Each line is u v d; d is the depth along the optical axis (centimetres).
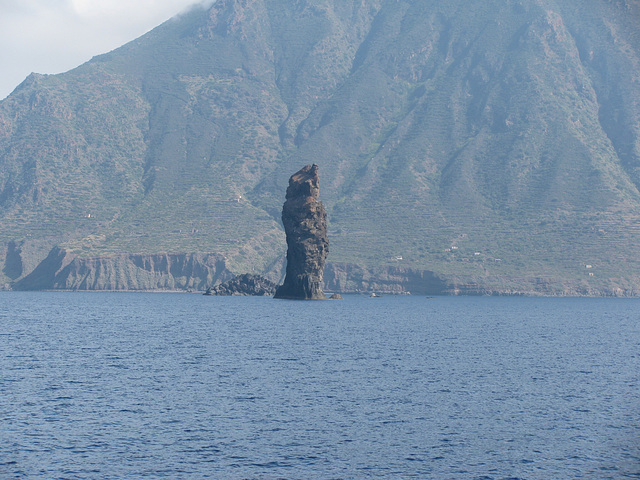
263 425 6650
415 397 7881
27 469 5491
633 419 7056
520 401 7775
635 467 5688
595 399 7938
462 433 6500
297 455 5847
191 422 6725
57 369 9569
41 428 6488
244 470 5509
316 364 10169
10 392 7950
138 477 5353
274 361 10431
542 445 6200
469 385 8638
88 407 7269
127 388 8212
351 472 5503
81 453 5838
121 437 6250
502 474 5525
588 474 5544
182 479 5325
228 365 10000
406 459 5800
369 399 7731
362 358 10912
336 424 6719
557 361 11000
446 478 5434
